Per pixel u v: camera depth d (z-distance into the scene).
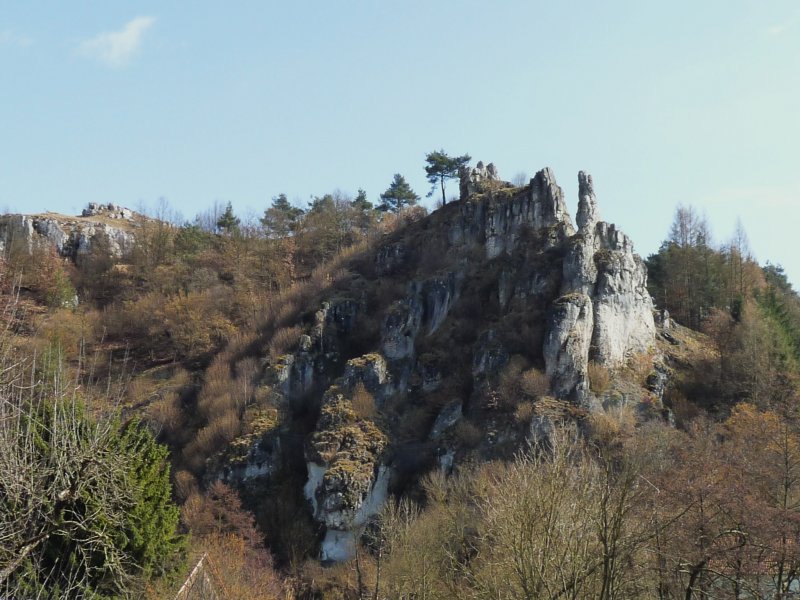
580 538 26.92
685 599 30.08
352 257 110.25
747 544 31.05
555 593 26.41
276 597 49.97
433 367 82.88
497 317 86.19
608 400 73.12
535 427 68.88
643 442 52.34
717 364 81.56
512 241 92.56
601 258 84.38
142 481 32.94
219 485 70.88
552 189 93.00
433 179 126.81
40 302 103.25
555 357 75.44
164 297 109.75
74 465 26.39
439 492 61.16
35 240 125.31
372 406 78.81
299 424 81.50
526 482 30.00
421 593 40.84
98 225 133.88
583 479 29.20
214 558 46.09
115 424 30.36
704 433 59.44
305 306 96.00
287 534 68.56
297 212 143.38
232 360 92.38
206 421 82.12
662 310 95.62
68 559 28.61
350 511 67.94
